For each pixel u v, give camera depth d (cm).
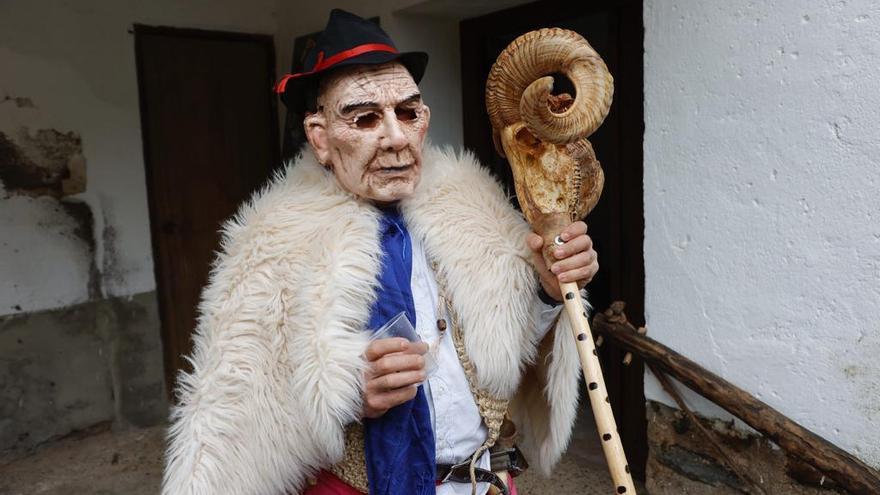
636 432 290
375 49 121
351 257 120
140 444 347
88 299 344
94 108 335
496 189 140
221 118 380
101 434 354
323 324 116
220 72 377
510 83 126
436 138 333
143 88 351
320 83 128
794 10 173
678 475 227
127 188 350
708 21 194
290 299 121
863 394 172
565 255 125
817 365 180
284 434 120
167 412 374
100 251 345
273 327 120
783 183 182
